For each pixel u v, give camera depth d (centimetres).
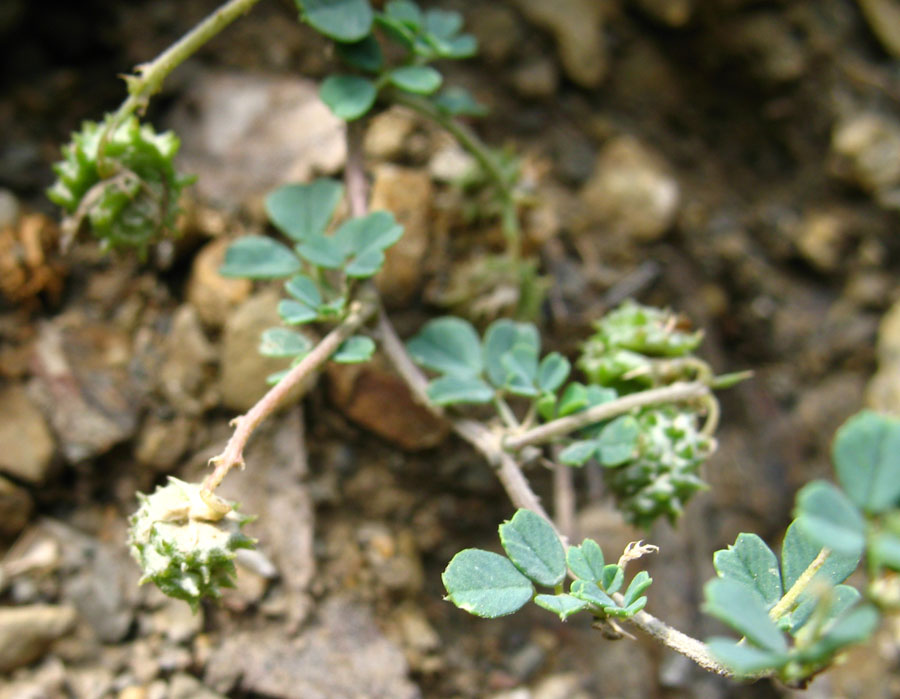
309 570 8
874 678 9
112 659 7
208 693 7
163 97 9
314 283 7
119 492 8
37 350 8
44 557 7
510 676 8
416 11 7
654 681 8
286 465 8
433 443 8
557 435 7
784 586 5
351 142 7
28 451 7
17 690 7
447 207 9
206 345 8
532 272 9
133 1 9
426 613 8
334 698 7
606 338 7
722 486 9
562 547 5
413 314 8
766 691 9
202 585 5
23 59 9
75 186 7
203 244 8
